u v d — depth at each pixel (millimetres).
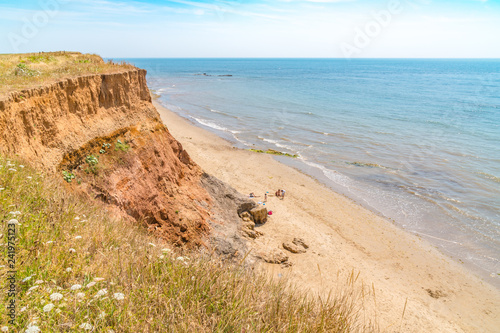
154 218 14242
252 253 16641
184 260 5969
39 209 6387
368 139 46219
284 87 111562
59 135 11484
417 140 45875
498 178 32250
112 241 6328
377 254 20344
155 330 4125
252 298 5430
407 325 14250
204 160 33906
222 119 58625
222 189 20562
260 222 21781
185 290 4926
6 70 13523
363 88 110938
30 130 10125
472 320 15562
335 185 30875
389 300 15805
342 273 17406
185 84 122250
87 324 3438
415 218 25172
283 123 55750
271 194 27438
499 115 63938
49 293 3996
